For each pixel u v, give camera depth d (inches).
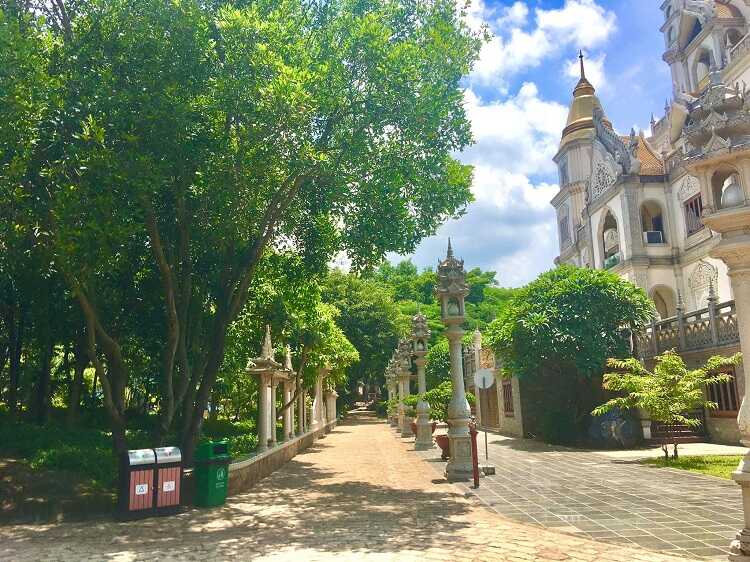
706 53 1395.2
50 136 337.4
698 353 754.2
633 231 1134.4
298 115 368.2
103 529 314.2
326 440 1009.5
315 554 251.6
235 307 454.6
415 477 510.9
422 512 343.6
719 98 222.5
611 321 802.8
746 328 207.2
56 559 253.6
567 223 1628.9
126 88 355.3
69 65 353.7
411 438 1010.1
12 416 593.3
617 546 253.6
